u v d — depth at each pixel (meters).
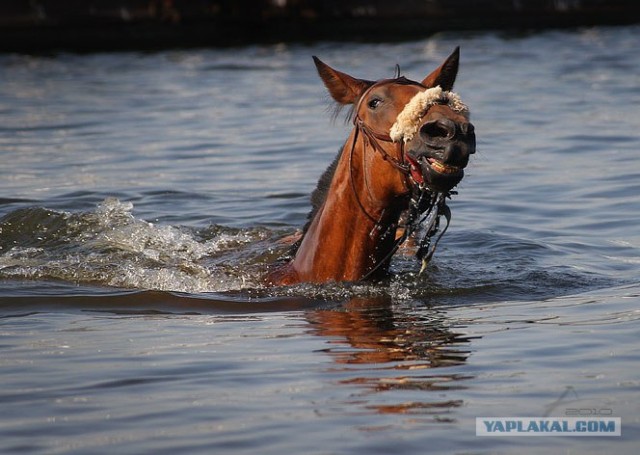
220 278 12.77
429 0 45.47
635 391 8.84
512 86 29.75
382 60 35.00
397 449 7.75
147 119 26.14
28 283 12.87
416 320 11.13
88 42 42.28
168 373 9.48
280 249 13.71
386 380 9.19
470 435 7.97
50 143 23.42
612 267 13.54
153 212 17.02
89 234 15.06
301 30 43.91
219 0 44.50
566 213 16.50
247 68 35.16
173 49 40.91
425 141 9.85
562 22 44.62
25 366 9.76
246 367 9.59
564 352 9.93
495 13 45.56
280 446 7.83
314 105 27.33
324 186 12.18
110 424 8.32
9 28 42.66
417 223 10.91
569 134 22.64
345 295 11.72
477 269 13.34
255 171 20.08
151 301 12.06
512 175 19.23
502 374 9.31
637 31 41.69
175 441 7.96
